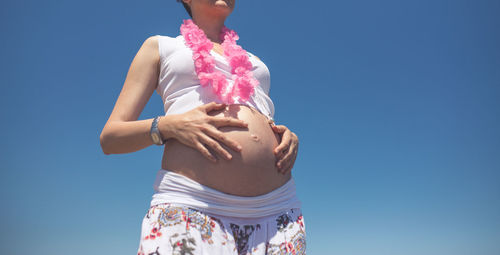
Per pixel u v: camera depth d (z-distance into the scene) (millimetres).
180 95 1882
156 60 1923
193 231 1558
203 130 1683
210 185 1660
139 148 1817
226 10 2182
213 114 1802
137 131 1750
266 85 2184
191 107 1851
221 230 1616
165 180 1697
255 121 1853
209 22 2215
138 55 1930
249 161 1729
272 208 1767
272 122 1971
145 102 1923
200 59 1866
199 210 1613
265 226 1726
